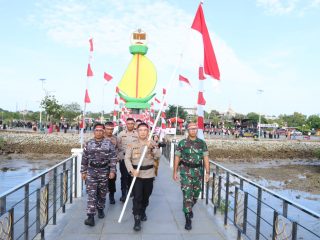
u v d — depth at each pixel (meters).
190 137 6.30
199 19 6.92
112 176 6.55
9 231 4.11
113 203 8.05
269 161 38.62
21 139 36.12
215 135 61.47
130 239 5.67
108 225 6.38
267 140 48.75
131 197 8.50
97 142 6.47
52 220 6.64
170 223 6.64
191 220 6.83
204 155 6.32
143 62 21.78
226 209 6.50
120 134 8.29
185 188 6.17
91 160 6.44
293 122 117.62
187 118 62.59
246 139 49.25
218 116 98.50
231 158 39.47
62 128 57.50
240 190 5.98
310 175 27.91
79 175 8.68
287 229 4.21
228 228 6.41
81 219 6.72
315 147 43.81
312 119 98.56
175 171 6.35
